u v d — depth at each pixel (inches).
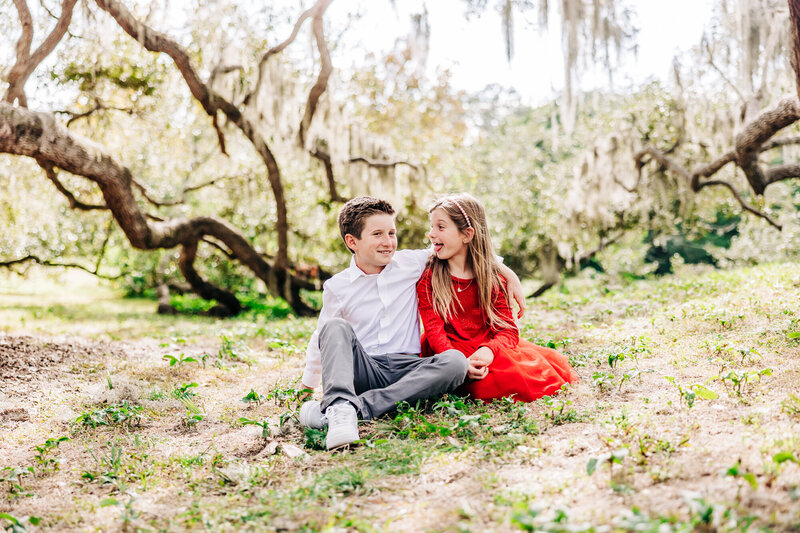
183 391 162.2
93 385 176.6
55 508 94.3
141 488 100.5
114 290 728.3
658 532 65.0
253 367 204.1
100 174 327.9
